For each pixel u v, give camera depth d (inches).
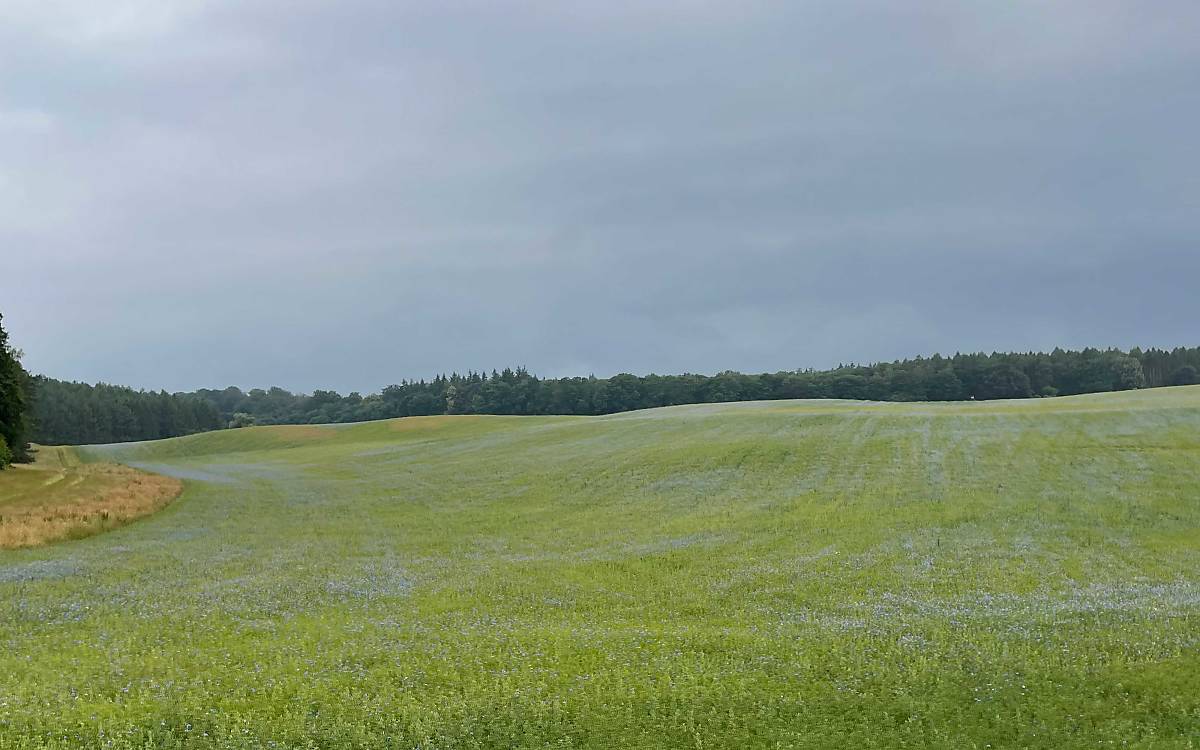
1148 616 825.5
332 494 2246.6
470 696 668.1
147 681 708.7
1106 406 2920.8
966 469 1943.9
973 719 621.3
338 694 675.4
